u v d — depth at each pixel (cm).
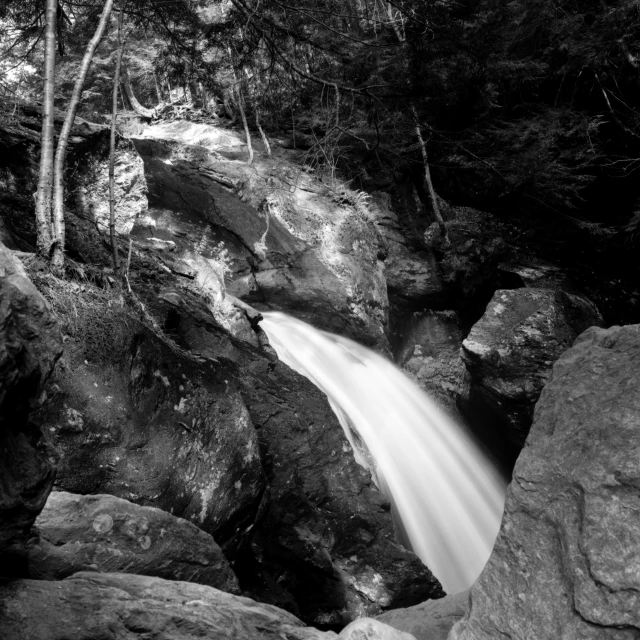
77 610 226
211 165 1226
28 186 770
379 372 1123
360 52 983
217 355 671
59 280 509
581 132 1474
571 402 191
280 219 1212
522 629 174
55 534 311
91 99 1819
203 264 855
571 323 1216
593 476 170
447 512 929
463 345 1153
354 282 1211
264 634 254
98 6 890
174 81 1092
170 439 486
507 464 1223
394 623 318
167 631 234
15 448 214
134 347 505
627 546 159
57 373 450
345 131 1050
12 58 884
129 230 966
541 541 179
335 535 660
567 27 1391
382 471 867
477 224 1570
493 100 1421
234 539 522
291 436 675
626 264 1561
